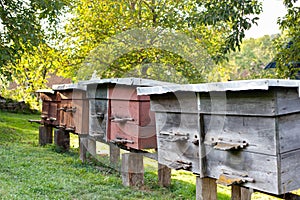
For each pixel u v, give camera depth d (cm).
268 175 233
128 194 409
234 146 247
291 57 715
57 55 1055
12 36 760
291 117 238
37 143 788
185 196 420
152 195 413
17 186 396
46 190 396
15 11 764
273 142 229
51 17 795
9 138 846
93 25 1027
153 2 973
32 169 501
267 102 230
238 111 251
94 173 510
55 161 577
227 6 657
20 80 1032
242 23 658
